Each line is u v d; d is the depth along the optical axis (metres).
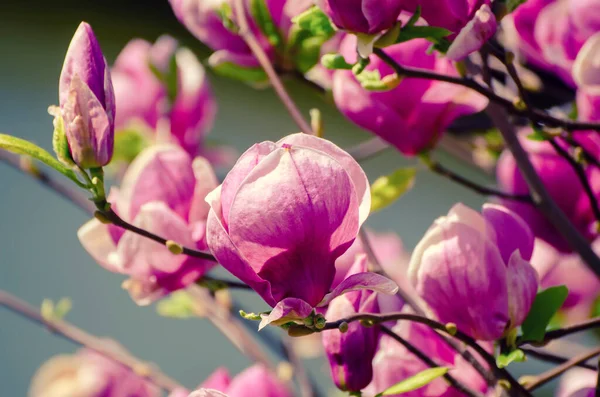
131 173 1.20
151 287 1.20
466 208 1.14
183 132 1.45
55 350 3.05
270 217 1.03
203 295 1.43
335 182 1.04
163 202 1.20
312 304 1.05
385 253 1.50
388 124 1.22
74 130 1.11
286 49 1.34
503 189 1.33
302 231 1.04
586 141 1.29
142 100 1.45
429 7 1.12
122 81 1.45
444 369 1.13
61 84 1.11
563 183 1.30
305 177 1.03
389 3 1.11
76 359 1.46
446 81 1.15
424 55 1.20
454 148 1.46
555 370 1.16
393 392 1.13
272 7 1.33
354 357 1.14
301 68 1.35
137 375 1.45
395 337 1.16
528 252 1.15
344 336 1.14
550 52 1.29
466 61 1.22
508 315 1.13
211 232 1.04
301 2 1.29
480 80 1.23
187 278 1.20
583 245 1.24
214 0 1.34
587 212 1.30
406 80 1.20
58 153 1.12
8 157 1.38
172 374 2.90
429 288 1.14
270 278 1.05
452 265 1.13
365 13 1.10
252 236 1.04
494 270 1.13
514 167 1.31
